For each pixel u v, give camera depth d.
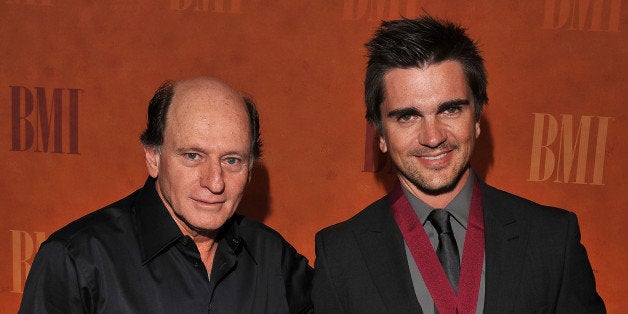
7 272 2.34
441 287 1.33
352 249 1.42
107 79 2.22
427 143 1.28
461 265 1.35
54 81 2.24
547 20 2.11
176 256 1.36
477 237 1.37
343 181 2.23
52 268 1.28
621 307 2.23
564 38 2.11
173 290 1.33
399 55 1.30
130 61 2.21
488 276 1.31
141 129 2.24
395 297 1.33
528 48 2.12
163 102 1.33
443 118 1.31
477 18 2.12
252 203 2.27
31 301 1.26
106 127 2.25
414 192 1.42
